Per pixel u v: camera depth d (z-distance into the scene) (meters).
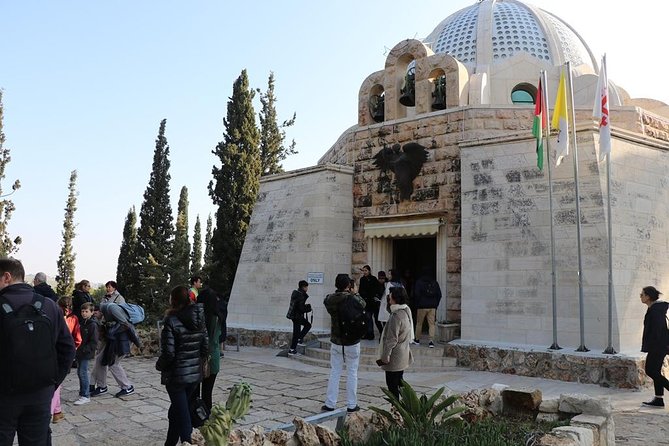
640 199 12.82
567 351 11.57
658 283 12.82
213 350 7.96
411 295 16.70
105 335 9.59
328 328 16.31
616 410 8.84
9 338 4.46
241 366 13.13
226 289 27.19
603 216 11.88
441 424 5.80
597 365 10.95
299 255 17.12
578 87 17.95
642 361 10.79
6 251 28.42
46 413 4.73
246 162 28.47
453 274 14.79
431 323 13.57
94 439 7.14
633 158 12.91
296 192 17.78
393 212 16.33
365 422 5.67
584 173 12.27
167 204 35.69
